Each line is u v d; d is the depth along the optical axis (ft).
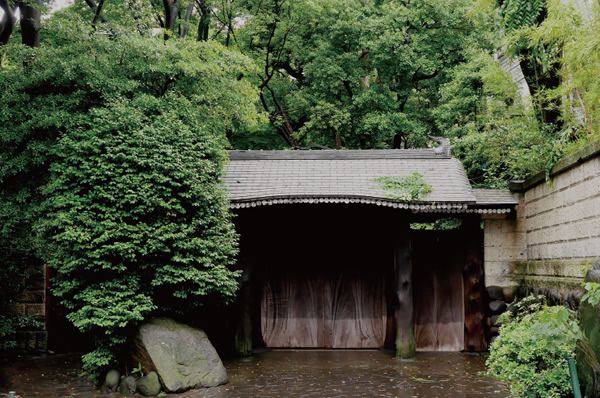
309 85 72.54
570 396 19.81
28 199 31.24
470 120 55.52
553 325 17.07
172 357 25.99
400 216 33.55
